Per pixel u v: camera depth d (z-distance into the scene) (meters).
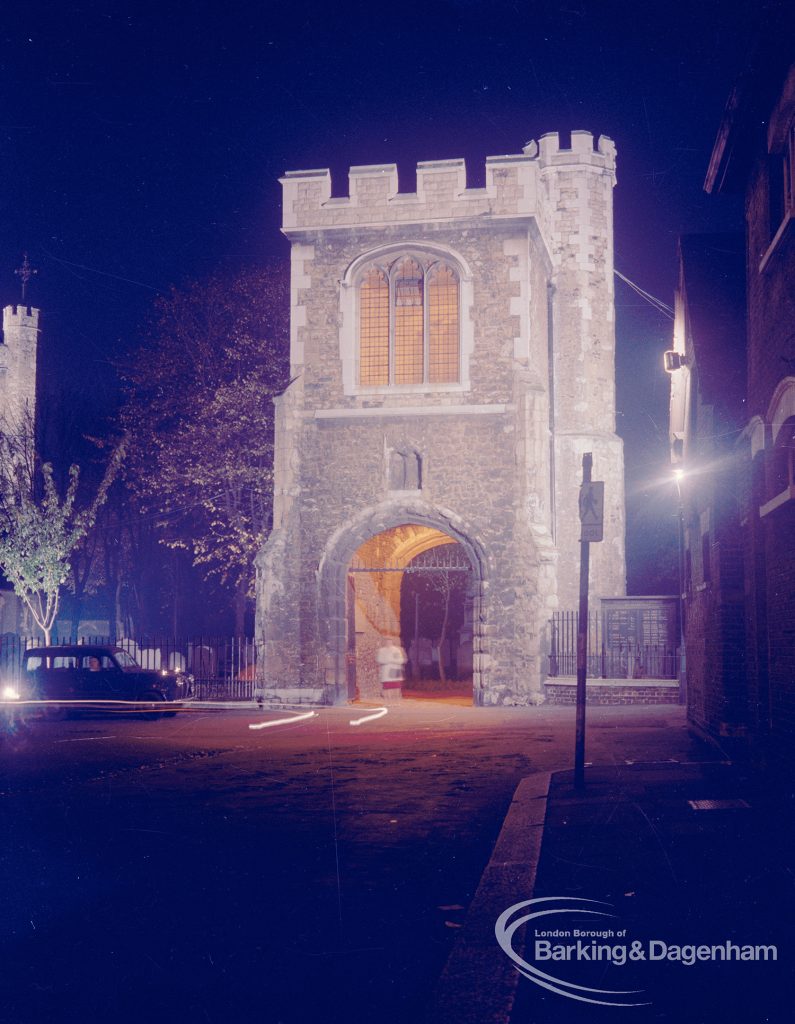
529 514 26.36
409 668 45.66
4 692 29.30
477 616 26.52
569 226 33.91
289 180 27.77
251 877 7.71
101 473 44.91
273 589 26.98
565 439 33.03
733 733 12.80
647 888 6.83
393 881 7.56
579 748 11.23
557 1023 4.74
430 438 26.91
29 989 5.29
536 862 7.59
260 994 5.20
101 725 22.69
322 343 27.55
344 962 5.70
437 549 43.56
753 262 11.84
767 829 8.54
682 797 10.19
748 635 12.22
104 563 46.09
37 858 8.41
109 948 5.97
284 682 26.92
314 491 27.31
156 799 11.57
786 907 6.33
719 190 13.01
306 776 13.44
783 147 10.30
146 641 37.25
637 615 27.36
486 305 26.86
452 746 16.98
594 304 33.94
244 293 35.12
